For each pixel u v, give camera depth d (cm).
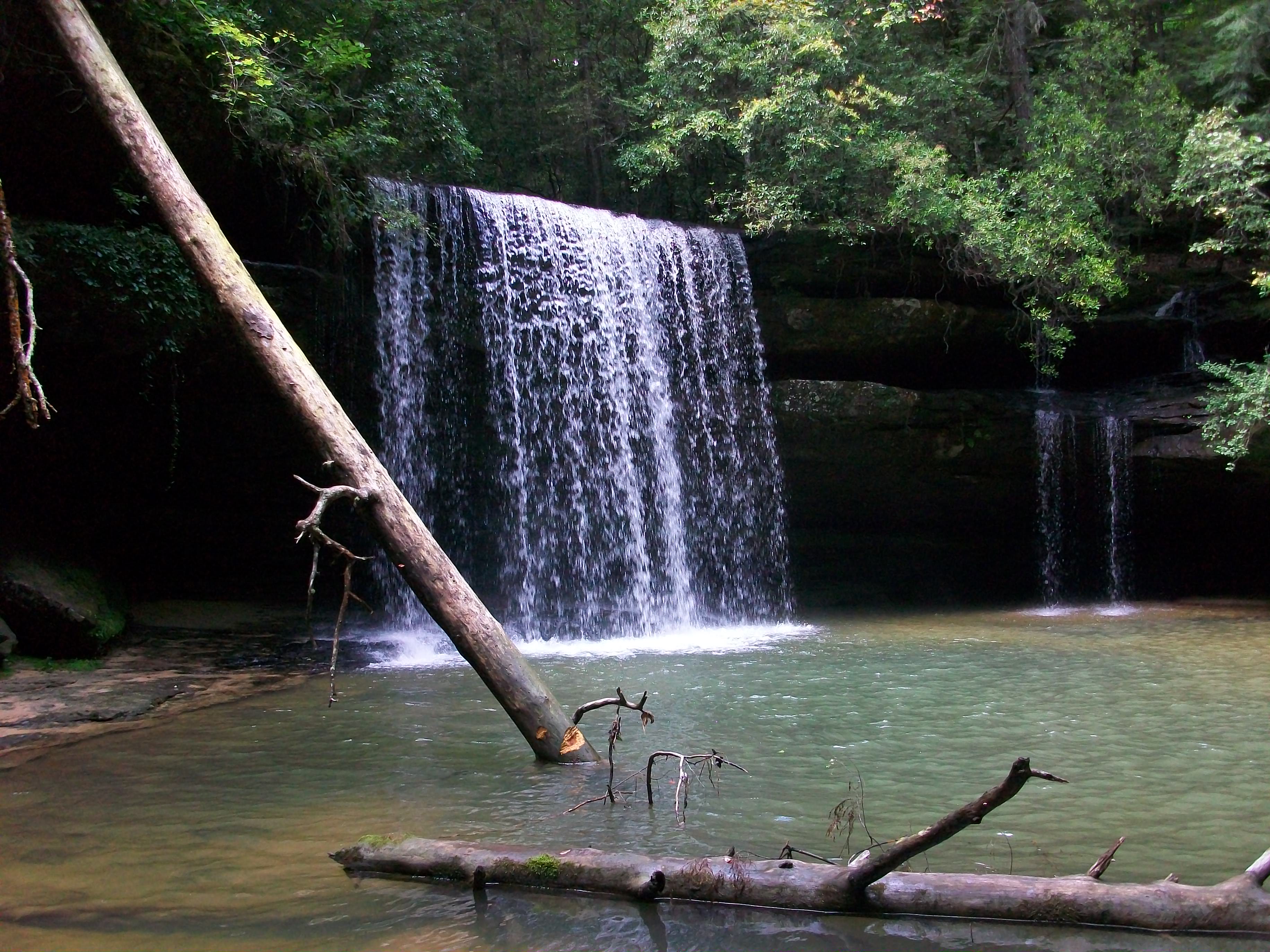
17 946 441
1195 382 1855
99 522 1466
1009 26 2144
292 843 584
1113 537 1862
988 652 1312
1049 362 1900
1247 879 449
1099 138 1853
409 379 1545
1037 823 615
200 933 455
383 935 450
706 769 745
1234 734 846
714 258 1792
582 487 1677
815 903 465
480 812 641
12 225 1073
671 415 1750
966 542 1992
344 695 1034
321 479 1566
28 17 1052
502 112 2372
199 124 1250
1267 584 1955
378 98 1515
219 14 1211
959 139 2064
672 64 1941
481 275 1589
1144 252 2020
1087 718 912
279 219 1421
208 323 1236
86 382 1304
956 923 453
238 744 829
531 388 1638
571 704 991
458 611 778
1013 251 1688
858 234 1766
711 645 1419
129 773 741
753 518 1798
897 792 681
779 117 1792
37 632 1115
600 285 1686
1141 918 441
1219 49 2231
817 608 1850
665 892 482
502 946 437
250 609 1529
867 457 1797
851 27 1945
